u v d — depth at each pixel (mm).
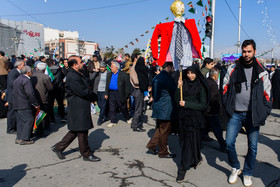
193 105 3365
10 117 5805
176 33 3654
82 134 4055
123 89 6488
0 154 4449
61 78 6781
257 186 3330
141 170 3785
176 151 4688
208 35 8141
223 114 5805
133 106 7707
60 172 3691
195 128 3410
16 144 5047
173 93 4043
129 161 4152
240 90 3150
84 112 3973
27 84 4895
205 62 5539
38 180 3428
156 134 4371
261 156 4441
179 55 3557
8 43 48688
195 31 3617
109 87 6504
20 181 3395
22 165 3947
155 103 4184
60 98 6871
